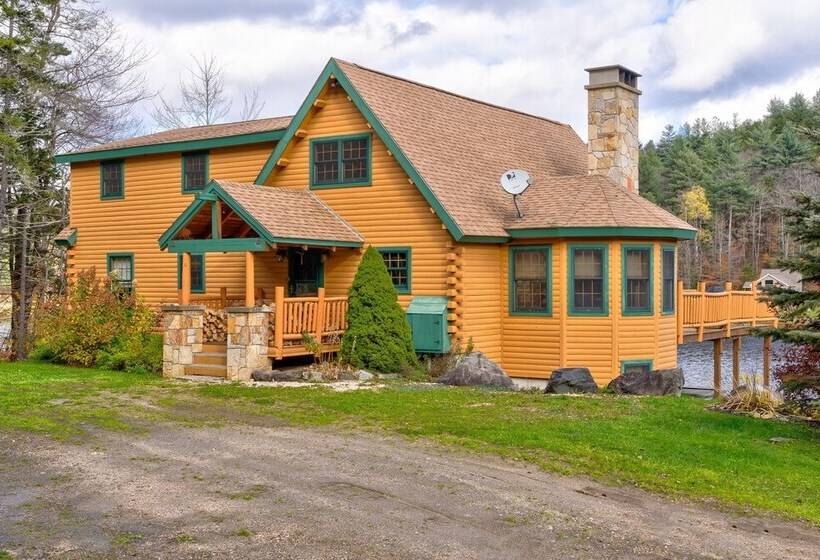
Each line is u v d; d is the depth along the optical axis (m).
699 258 67.25
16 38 27.03
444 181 18.36
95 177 24.80
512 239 18.81
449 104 22.28
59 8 29.75
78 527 7.18
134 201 24.05
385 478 8.79
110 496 8.09
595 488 8.55
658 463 9.45
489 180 20.02
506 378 16.05
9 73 27.55
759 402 12.73
